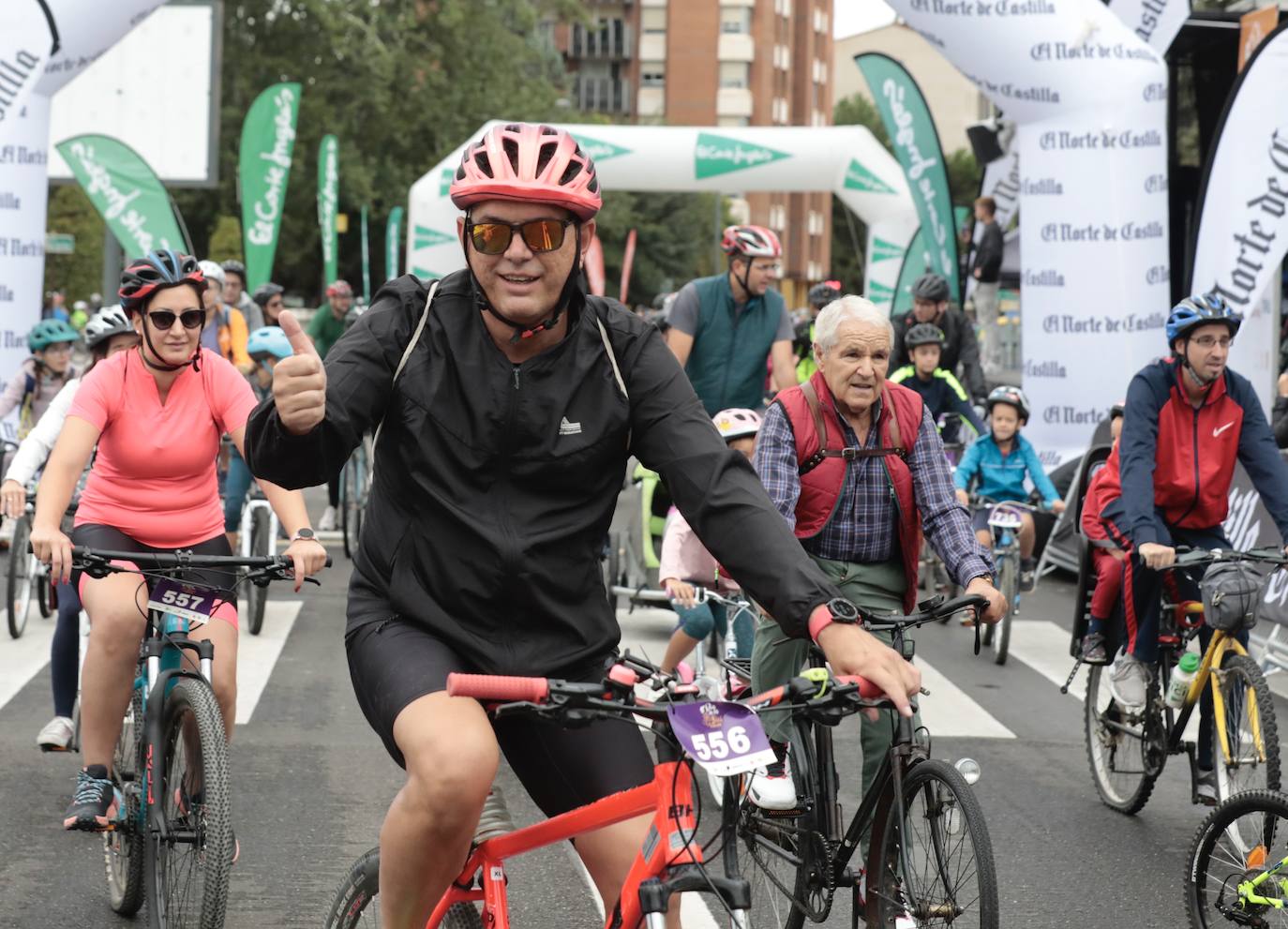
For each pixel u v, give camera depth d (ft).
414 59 142.82
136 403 16.39
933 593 38.09
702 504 10.00
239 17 138.62
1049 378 44.11
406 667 9.91
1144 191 43.21
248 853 18.15
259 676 27.89
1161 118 43.19
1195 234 39.17
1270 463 19.83
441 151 144.56
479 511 10.15
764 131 65.16
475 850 10.32
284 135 66.44
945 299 39.01
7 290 44.04
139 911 16.10
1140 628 20.36
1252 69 37.99
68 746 19.95
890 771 13.53
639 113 299.17
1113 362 43.60
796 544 9.76
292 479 9.57
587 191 9.84
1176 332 19.36
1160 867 18.57
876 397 15.90
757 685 16.34
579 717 9.01
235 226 140.05
